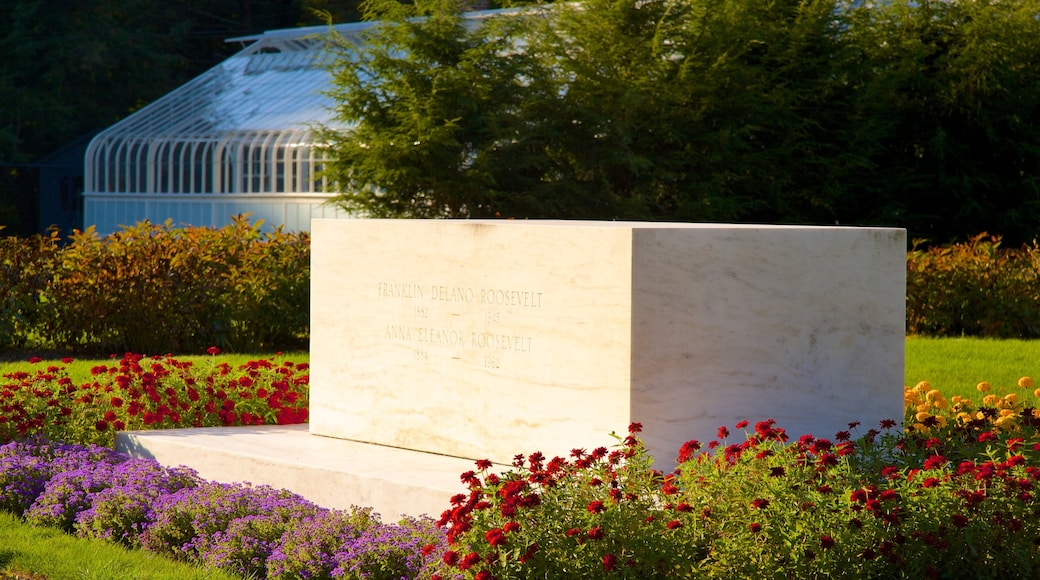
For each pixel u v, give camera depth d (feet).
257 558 20.90
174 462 28.40
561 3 74.64
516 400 24.67
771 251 23.56
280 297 53.93
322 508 23.63
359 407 28.37
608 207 69.51
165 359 35.22
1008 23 71.61
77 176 133.28
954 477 18.58
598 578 16.71
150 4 153.07
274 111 102.17
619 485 19.04
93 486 24.99
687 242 22.82
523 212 68.64
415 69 69.82
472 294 25.63
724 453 18.98
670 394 22.75
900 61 73.77
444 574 17.99
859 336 24.49
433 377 26.58
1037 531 17.72
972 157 74.08
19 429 29.99
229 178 98.58
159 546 22.41
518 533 16.97
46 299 53.01
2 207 132.16
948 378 39.32
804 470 18.12
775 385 23.62
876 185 73.61
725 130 70.49
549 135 69.56
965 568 17.53
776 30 73.15
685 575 16.93
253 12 162.61
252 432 30.17
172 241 54.29
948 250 58.49
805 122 71.92
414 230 26.99
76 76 144.56
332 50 75.77
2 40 139.44
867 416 24.58
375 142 66.69
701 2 72.69
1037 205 72.23
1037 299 54.95
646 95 71.46
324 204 72.95
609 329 22.85
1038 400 35.04
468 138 69.05
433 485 23.00
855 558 16.80
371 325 28.07
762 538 16.93
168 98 110.42
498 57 70.95
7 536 23.32
